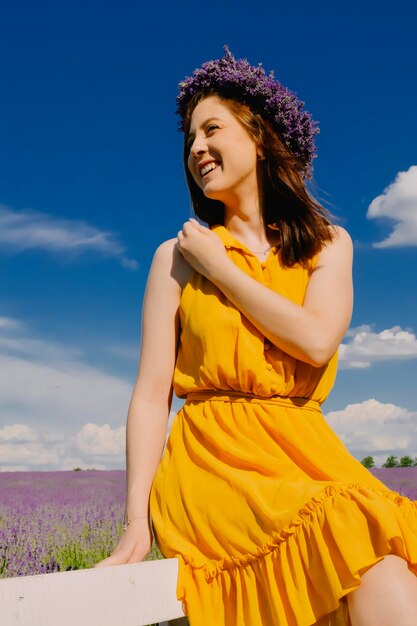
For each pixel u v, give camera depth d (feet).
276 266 5.38
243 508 4.51
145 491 5.14
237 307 4.96
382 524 3.92
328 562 4.00
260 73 5.86
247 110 5.70
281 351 4.96
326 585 4.00
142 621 4.15
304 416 4.99
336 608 4.02
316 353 4.82
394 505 4.20
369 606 3.92
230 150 5.56
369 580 3.94
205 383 5.02
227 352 4.91
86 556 11.82
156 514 4.96
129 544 4.81
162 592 4.35
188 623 5.14
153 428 5.32
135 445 5.26
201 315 5.04
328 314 5.04
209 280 5.16
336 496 4.15
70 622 3.71
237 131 5.62
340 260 5.42
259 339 4.93
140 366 5.51
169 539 4.75
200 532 4.64
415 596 3.91
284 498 4.36
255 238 5.76
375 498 4.08
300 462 4.77
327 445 4.88
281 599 4.22
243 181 5.66
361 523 4.02
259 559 4.37
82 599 3.80
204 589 4.53
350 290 5.35
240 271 4.97
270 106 5.77
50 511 13.98
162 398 5.42
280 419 4.84
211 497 4.67
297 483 4.39
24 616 3.50
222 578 4.52
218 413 4.93
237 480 4.58
